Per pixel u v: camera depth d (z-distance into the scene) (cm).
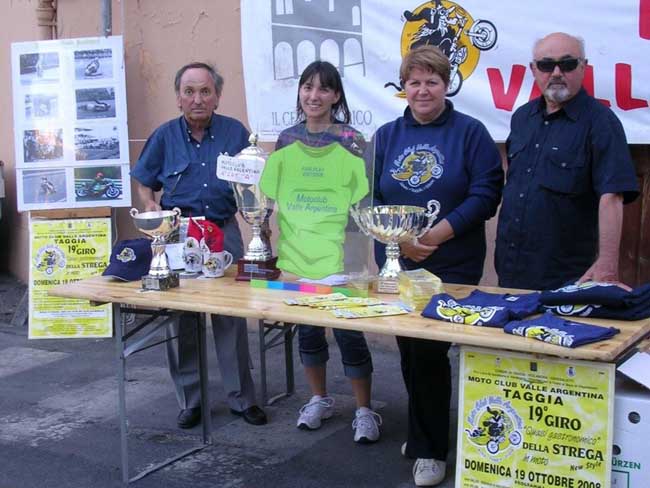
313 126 308
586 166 306
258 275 319
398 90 464
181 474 346
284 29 495
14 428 404
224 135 383
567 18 409
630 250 420
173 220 319
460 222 309
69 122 543
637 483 231
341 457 356
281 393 441
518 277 319
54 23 616
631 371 234
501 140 436
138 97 579
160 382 469
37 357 528
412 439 319
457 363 464
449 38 443
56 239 552
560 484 238
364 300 286
